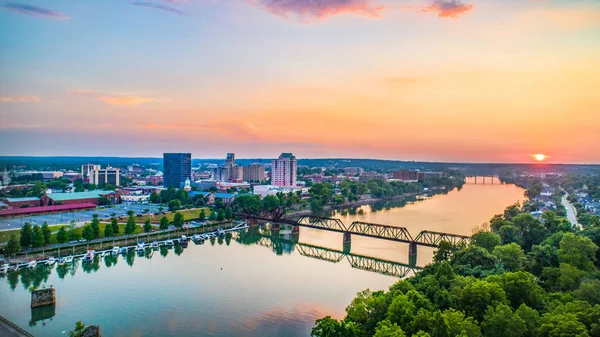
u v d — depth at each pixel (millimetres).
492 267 169750
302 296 196625
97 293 198625
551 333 100688
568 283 142250
